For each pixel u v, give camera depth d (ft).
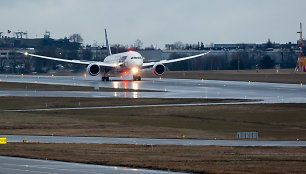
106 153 353.92
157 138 449.89
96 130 501.97
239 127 528.63
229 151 364.17
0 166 306.14
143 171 294.66
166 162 317.83
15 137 452.76
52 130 501.97
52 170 294.87
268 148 381.81
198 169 295.07
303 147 387.34
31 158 335.06
